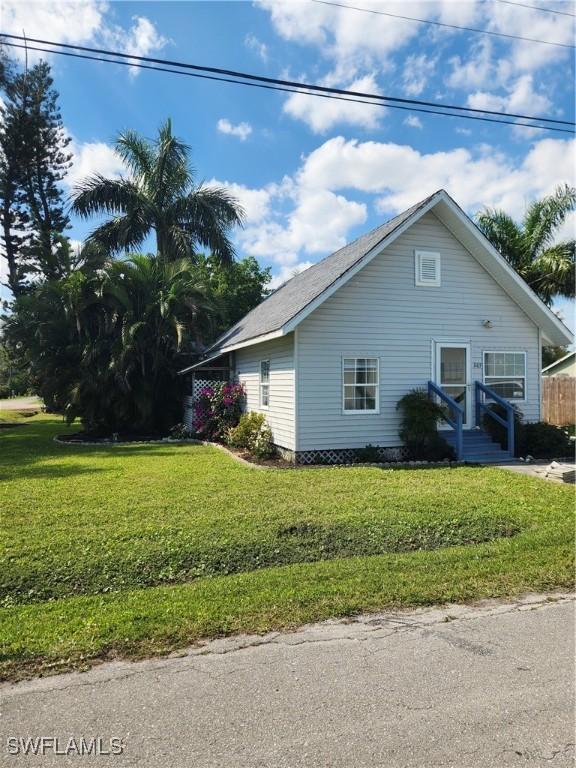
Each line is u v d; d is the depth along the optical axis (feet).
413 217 40.24
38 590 15.81
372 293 41.50
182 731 9.19
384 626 13.35
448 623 13.55
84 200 75.20
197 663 11.48
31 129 97.91
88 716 9.61
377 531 21.20
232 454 43.98
